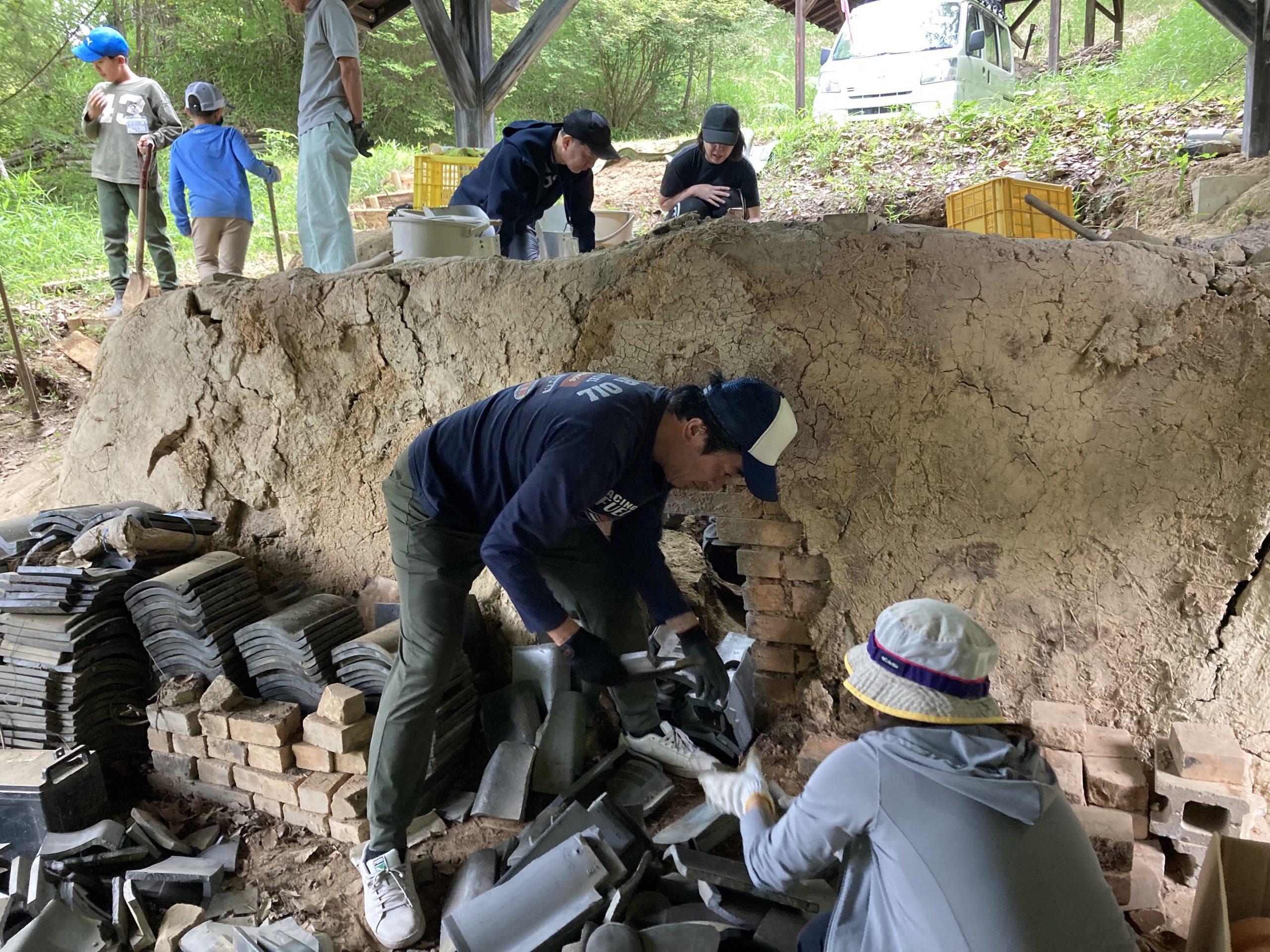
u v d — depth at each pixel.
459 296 2.99
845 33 8.84
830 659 2.82
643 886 2.36
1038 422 2.47
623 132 16.00
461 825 2.70
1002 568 2.59
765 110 12.63
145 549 3.04
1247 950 1.86
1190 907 2.30
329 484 3.35
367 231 6.30
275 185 8.70
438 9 5.72
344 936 2.34
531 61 5.93
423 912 2.35
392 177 8.84
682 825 2.58
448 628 2.29
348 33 4.16
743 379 2.02
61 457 4.30
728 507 2.82
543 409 2.05
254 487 3.43
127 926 2.35
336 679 2.91
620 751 2.89
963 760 1.45
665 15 15.54
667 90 16.58
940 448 2.57
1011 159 6.68
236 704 2.84
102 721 2.97
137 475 3.55
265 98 12.34
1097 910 1.41
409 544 2.28
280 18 12.19
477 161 5.25
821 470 2.69
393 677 2.33
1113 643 2.53
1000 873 1.37
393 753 2.28
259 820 2.76
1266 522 2.32
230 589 3.04
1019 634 2.61
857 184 6.99
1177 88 7.34
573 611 2.63
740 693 2.79
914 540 2.65
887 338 2.55
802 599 2.83
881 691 1.51
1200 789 2.24
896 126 7.94
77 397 5.19
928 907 1.40
